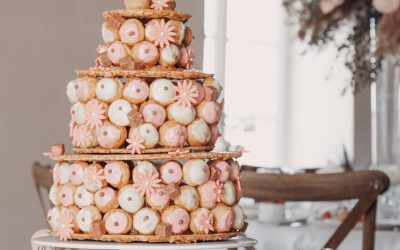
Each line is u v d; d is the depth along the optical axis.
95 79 1.88
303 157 6.43
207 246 1.78
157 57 1.91
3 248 3.77
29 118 3.83
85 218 1.84
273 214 3.31
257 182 2.74
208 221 1.85
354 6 4.12
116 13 1.93
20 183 3.81
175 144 1.86
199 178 1.84
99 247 1.77
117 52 1.90
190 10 3.85
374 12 4.19
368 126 5.61
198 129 1.89
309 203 4.14
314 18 4.19
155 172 1.83
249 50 6.27
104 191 1.83
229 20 6.14
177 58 1.93
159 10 1.91
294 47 6.45
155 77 1.88
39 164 3.62
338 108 6.32
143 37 1.91
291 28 6.44
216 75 5.84
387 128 6.02
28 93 3.83
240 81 6.24
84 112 1.87
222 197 1.88
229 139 5.89
